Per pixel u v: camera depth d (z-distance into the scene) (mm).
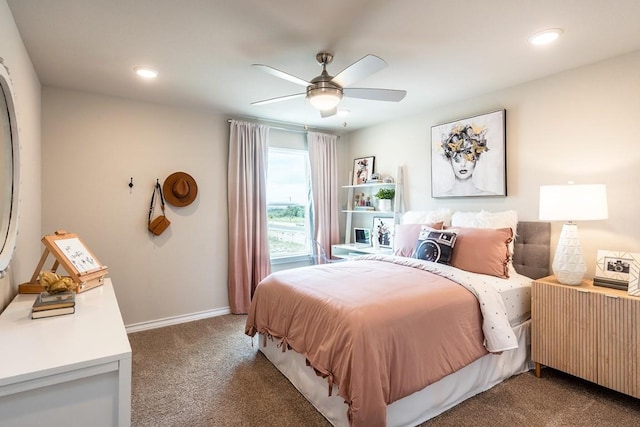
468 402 2174
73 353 1143
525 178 3039
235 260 3984
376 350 1725
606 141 2545
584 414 2045
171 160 3656
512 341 2146
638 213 2402
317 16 1915
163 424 1972
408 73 2797
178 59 2479
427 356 1900
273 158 4543
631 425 1940
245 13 1879
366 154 4812
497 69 2721
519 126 3070
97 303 1708
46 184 3006
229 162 3973
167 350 2988
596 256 2596
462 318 2111
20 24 1964
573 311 2297
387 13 1884
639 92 2385
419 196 4051
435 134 3779
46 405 1073
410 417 1908
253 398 2244
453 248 2928
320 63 2535
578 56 2479
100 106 3260
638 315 2020
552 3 1795
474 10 1858
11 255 1625
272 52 2373
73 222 3143
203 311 3887
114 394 1169
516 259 3004
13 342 1223
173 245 3682
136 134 3451
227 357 2854
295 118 4254
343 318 1857
